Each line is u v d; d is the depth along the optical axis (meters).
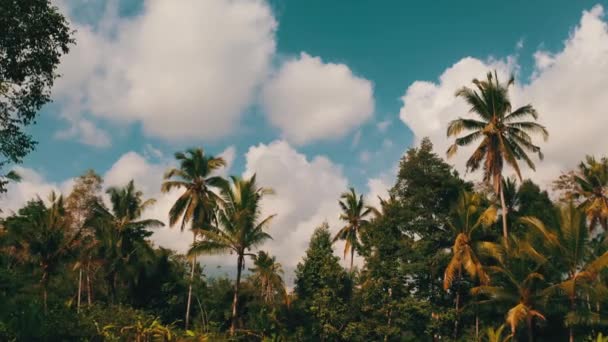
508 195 37.84
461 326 33.44
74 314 21.08
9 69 12.79
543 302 26.30
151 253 39.03
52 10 13.10
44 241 36.66
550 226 26.95
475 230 30.77
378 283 31.92
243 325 36.12
